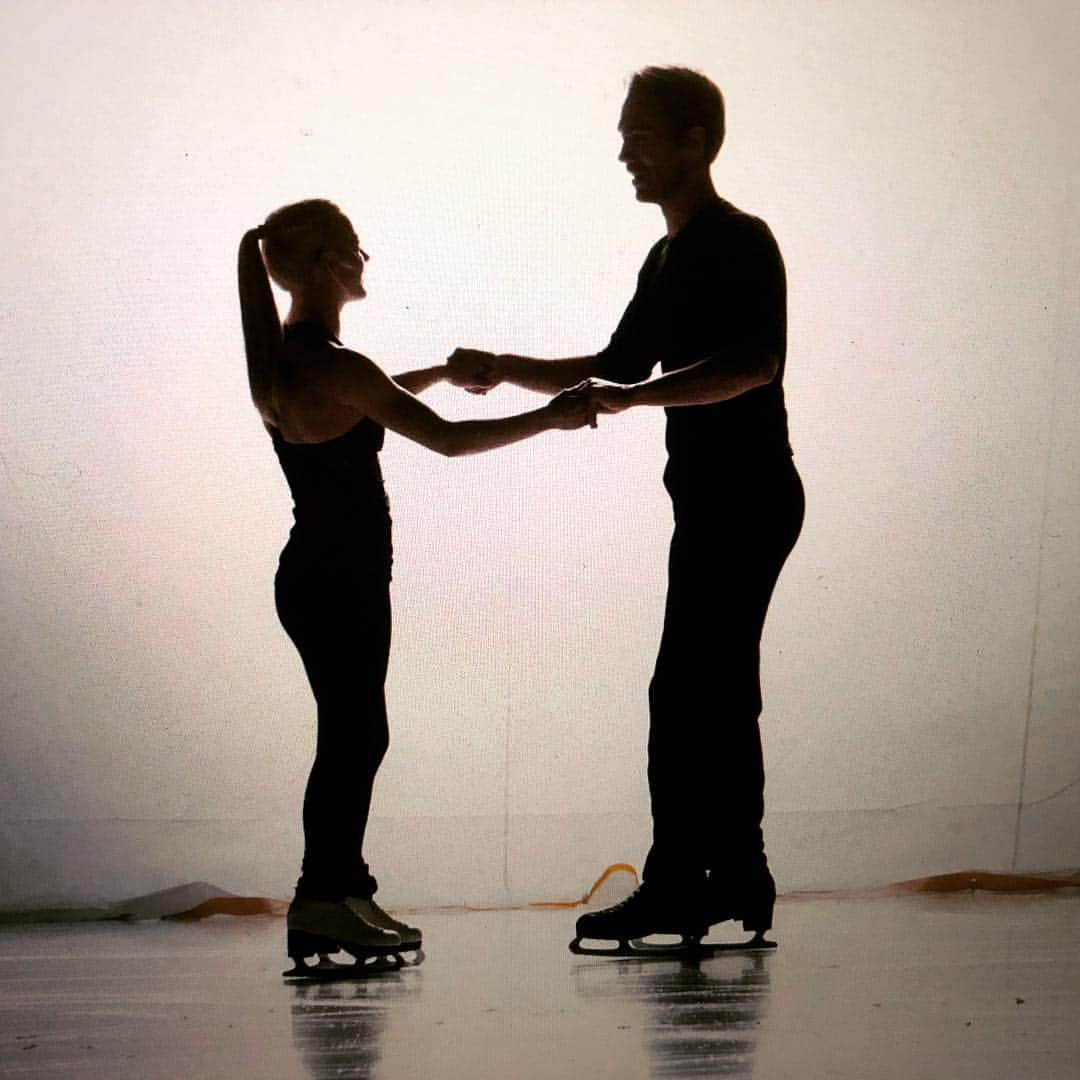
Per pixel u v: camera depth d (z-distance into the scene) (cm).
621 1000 279
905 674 458
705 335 340
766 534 336
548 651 441
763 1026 252
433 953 347
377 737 322
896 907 426
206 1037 249
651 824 444
